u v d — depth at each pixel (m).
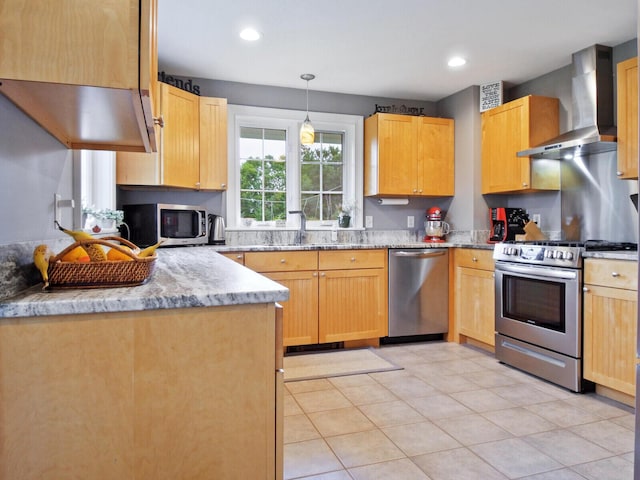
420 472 1.73
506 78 3.76
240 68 3.50
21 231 1.16
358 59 3.32
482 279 3.42
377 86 3.95
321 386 2.69
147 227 3.14
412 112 4.33
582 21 2.72
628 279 2.30
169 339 1.04
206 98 3.51
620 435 2.04
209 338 1.07
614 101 3.13
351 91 4.10
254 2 2.47
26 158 1.20
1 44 0.93
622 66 2.70
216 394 1.07
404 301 3.65
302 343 3.39
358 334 3.54
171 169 3.24
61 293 1.07
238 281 1.29
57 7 0.96
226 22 2.71
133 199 3.53
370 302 3.57
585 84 3.14
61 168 1.59
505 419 2.21
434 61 3.37
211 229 3.62
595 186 3.26
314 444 1.96
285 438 2.02
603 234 3.20
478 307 3.47
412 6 2.53
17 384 0.96
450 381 2.78
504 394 2.55
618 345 2.35
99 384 1.00
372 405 2.40
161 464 1.04
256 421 1.11
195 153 3.45
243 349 1.09
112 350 1.00
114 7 0.98
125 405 1.01
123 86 0.98
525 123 3.47
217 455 1.08
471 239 3.93
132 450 1.02
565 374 2.62
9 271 1.05
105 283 1.16
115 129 1.45
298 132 4.05
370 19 2.68
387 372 2.96
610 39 2.99
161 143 3.16
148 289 1.12
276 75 3.66
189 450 1.06
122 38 0.98
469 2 2.48
